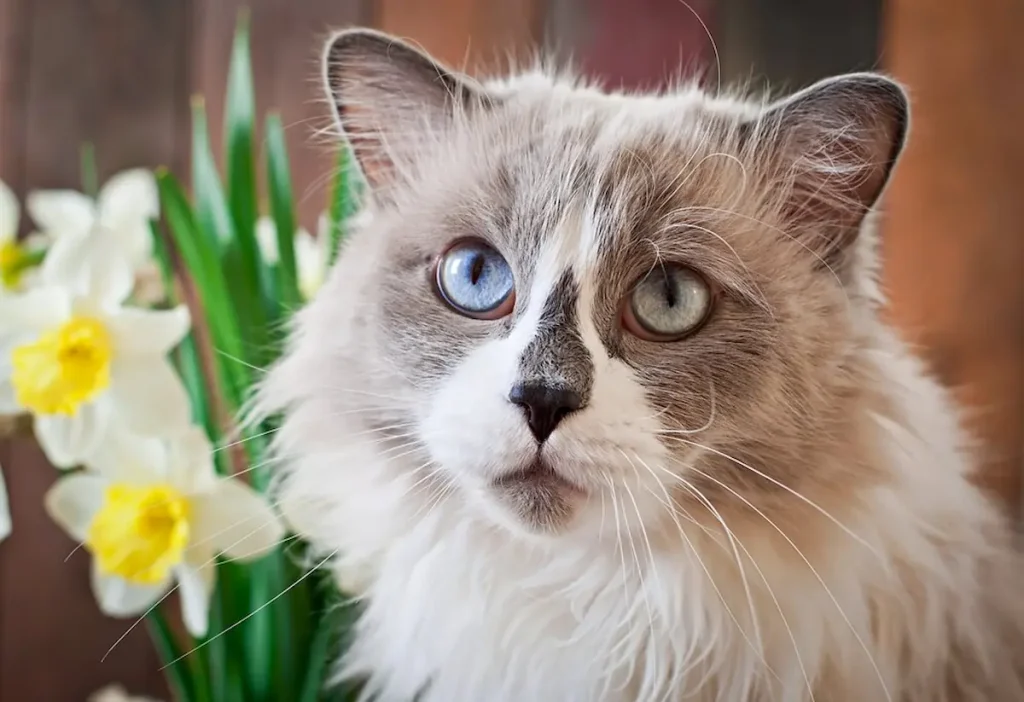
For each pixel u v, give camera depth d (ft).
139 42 1.58
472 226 1.16
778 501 1.15
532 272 1.12
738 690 1.16
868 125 1.17
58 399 1.18
